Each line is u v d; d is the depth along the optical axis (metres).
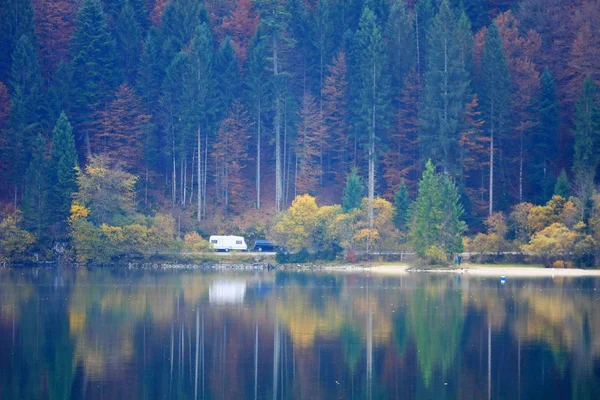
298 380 75.12
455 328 100.94
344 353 86.50
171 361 82.38
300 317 110.31
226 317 110.25
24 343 91.19
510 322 105.44
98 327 101.94
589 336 95.19
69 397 69.00
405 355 85.38
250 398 69.50
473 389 71.88
